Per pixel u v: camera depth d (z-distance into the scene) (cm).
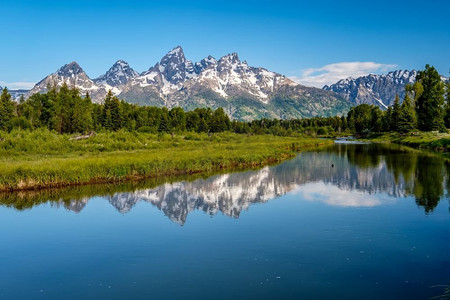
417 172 4178
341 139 13750
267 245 1939
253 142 9075
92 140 7069
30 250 1948
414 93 11644
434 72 10625
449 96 10931
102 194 3291
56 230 2291
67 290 1491
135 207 2853
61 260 1806
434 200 2842
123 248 1956
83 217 2581
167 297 1406
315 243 1944
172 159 4600
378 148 8169
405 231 2103
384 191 3238
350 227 2209
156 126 12962
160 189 3509
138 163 4166
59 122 10056
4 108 9406
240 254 1822
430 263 1647
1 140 5806
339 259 1716
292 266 1653
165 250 1909
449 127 10956
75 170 3675
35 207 2858
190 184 3762
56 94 12119
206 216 2569
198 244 1989
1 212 2716
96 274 1638
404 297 1345
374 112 14900
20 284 1551
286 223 2338
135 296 1425
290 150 7906
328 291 1409
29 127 9031
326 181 3850
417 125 10931
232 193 3319
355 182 3734
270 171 4638
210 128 15138
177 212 2686
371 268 1606
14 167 3472
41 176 3484
